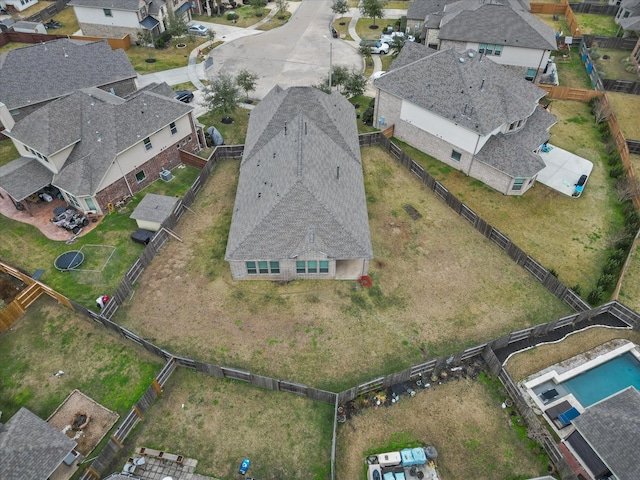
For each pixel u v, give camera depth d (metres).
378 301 33.12
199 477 24.61
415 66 46.97
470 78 44.16
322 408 27.42
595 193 42.47
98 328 31.66
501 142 42.28
